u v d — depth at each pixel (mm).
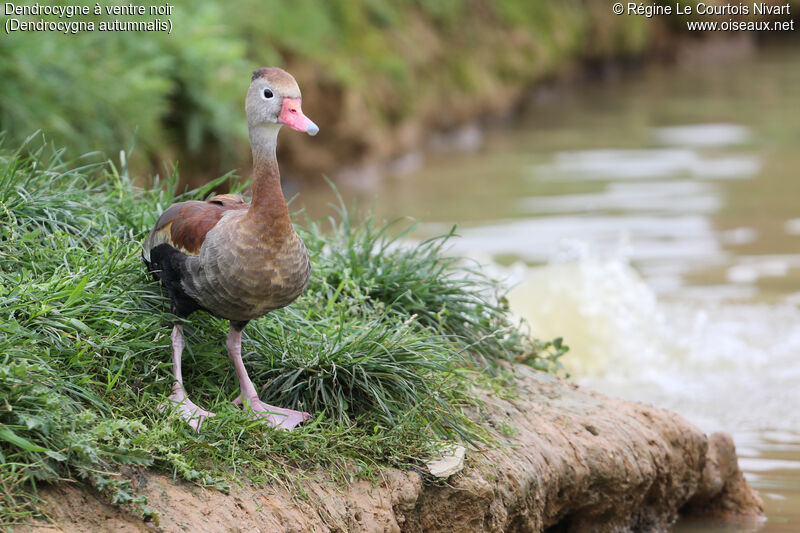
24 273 6555
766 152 23469
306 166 21188
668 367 11695
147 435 5676
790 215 18156
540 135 26578
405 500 6320
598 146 24844
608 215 18266
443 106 26312
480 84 28094
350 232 8906
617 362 11812
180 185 16000
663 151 24000
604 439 7629
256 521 5629
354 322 7465
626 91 32562
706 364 11805
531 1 32812
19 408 5363
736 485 8680
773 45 41094
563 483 7270
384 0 26391
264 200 5977
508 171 22500
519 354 8797
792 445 9656
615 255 14477
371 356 6898
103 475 5406
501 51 30109
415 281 8375
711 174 21500
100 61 14320
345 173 21891
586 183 20969
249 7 20750
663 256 15805
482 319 8539
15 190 7457
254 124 6055
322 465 6293
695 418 10305
